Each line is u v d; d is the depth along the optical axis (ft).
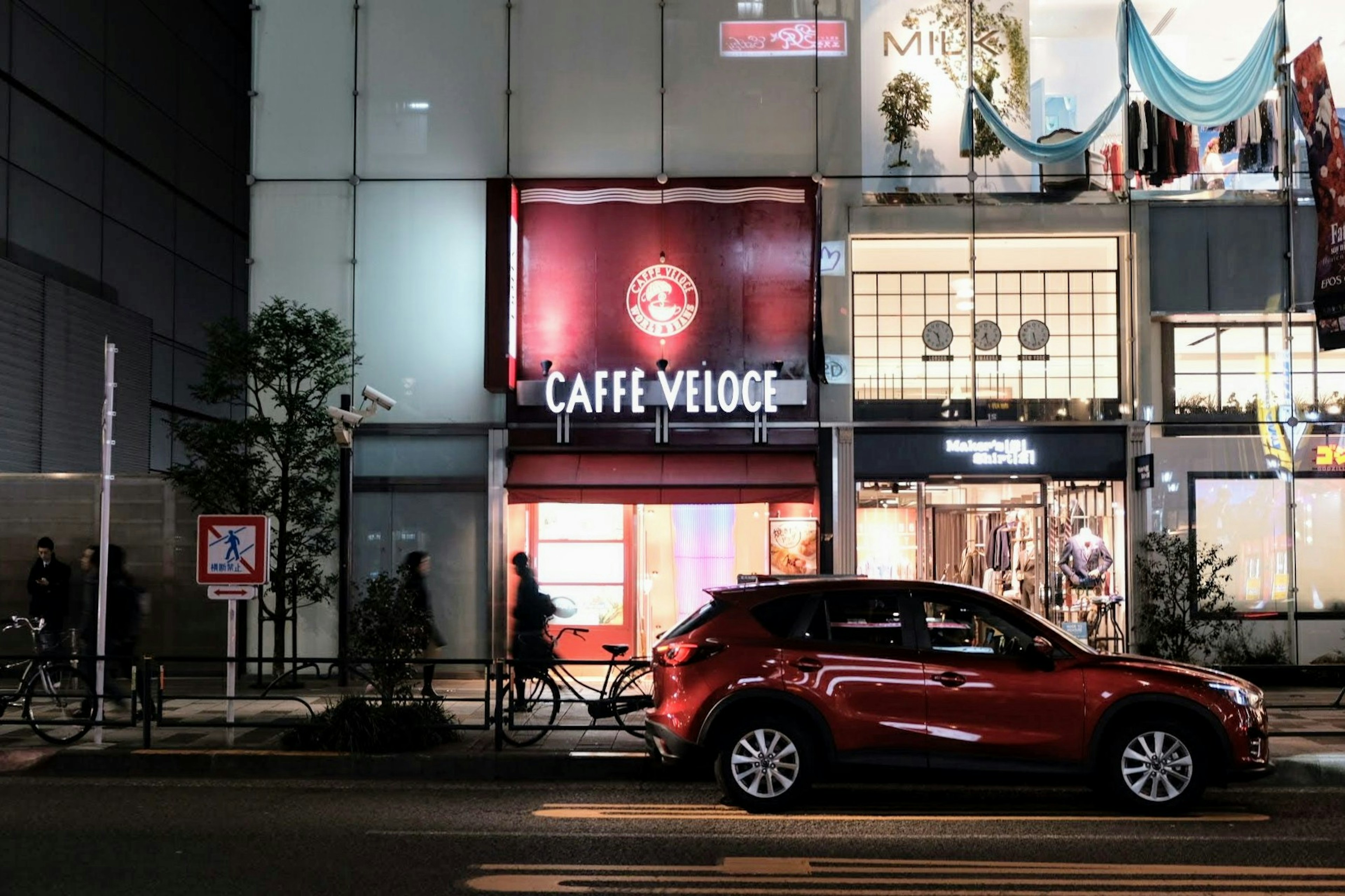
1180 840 25.98
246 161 102.63
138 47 82.58
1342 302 50.93
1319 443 56.08
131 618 45.34
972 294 57.41
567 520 57.77
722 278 56.85
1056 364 57.16
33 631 47.24
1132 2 58.03
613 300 56.90
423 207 57.93
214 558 38.93
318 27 58.70
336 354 53.52
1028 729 28.73
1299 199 56.39
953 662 29.09
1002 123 57.36
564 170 57.93
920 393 57.11
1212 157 57.00
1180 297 56.34
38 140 69.51
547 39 58.34
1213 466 56.18
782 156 57.77
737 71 58.13
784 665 29.19
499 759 35.27
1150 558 55.11
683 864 23.67
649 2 58.29
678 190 57.06
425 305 57.57
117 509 57.16
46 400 68.59
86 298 73.31
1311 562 55.83
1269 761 31.40
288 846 25.25
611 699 38.24
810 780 29.17
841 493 56.13
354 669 38.40
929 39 58.03
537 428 56.59
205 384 55.77
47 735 37.63
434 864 23.61
